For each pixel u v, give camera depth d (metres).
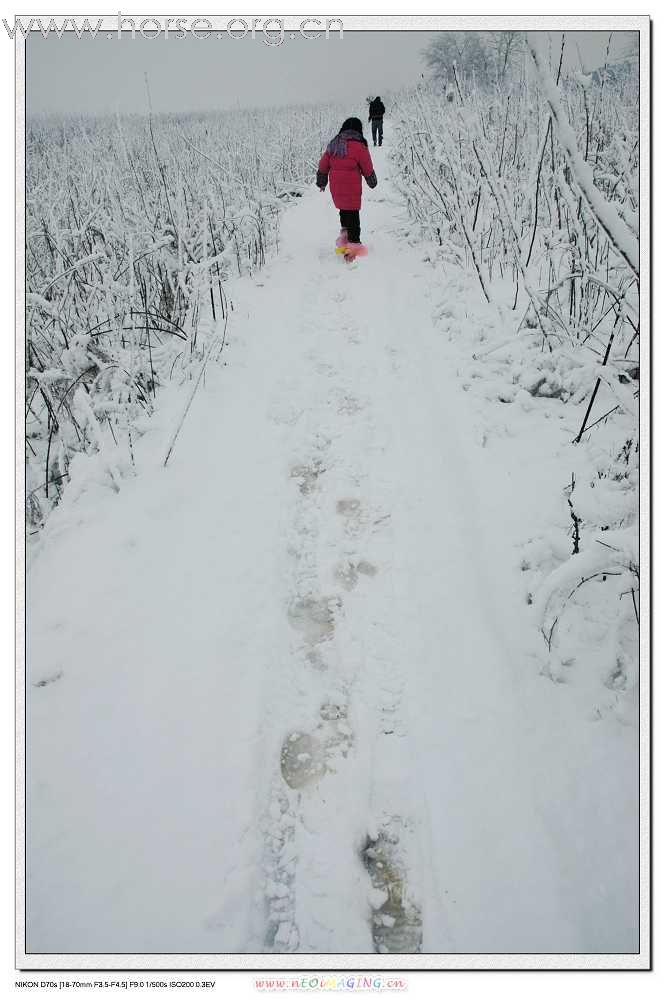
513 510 2.74
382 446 3.51
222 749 2.09
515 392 3.49
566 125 2.00
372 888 1.79
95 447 3.42
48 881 1.77
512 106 4.90
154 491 3.18
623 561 2.00
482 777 1.95
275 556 2.88
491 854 1.78
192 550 2.88
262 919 1.75
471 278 4.85
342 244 6.20
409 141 6.64
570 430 3.15
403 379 4.06
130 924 1.69
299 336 4.73
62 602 2.63
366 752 2.12
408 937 1.70
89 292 3.90
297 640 2.53
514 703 2.12
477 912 1.68
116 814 1.92
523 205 4.55
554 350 3.54
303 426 3.71
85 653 2.40
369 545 2.92
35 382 3.46
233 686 2.29
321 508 3.15
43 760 2.05
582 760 1.90
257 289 5.61
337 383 4.13
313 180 11.06
